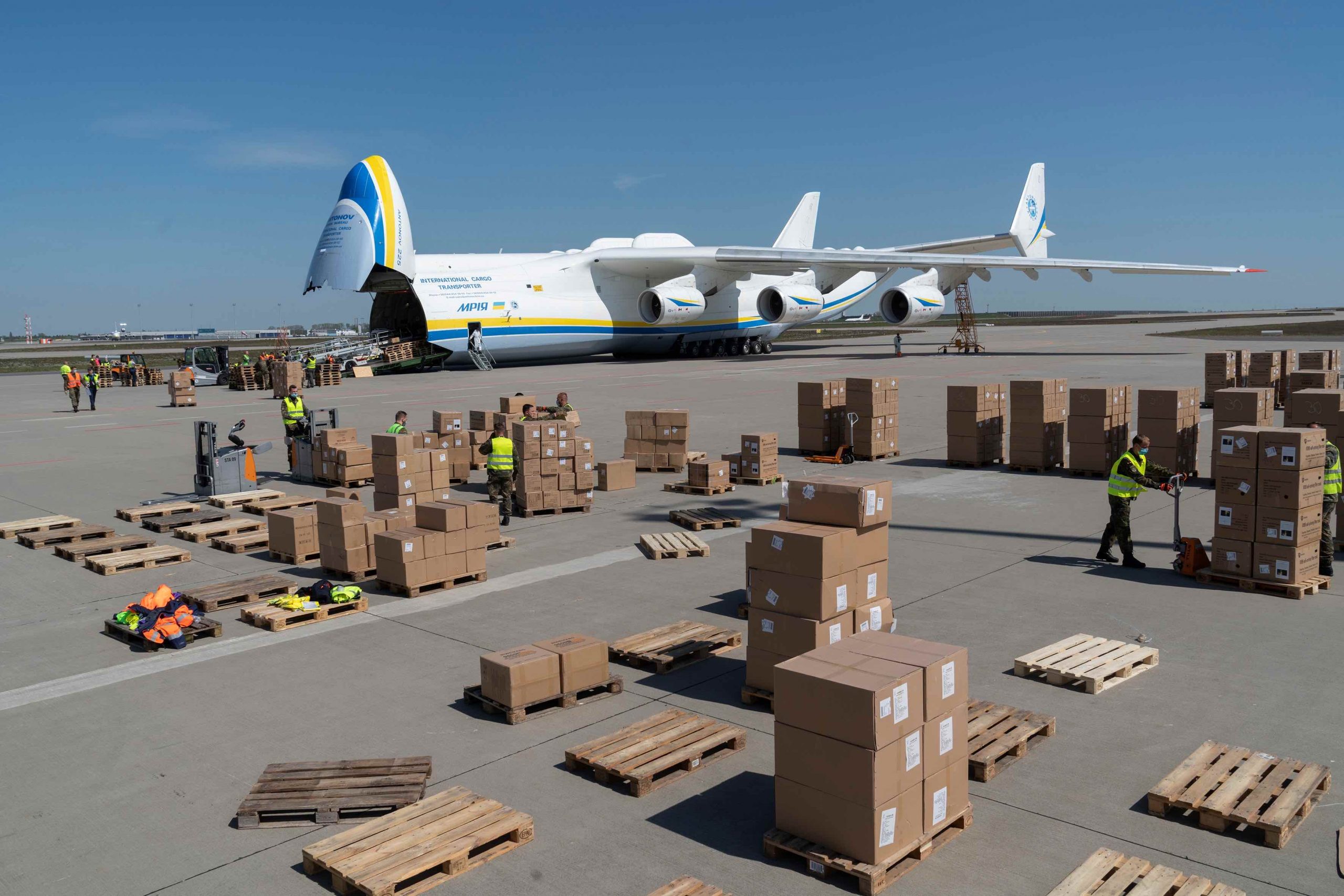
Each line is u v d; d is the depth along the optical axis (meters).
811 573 6.90
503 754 6.69
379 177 40.97
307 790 6.04
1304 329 91.19
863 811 5.02
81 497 16.81
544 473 14.58
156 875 5.28
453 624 9.58
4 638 9.41
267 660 8.65
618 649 8.52
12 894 5.11
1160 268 41.81
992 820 5.70
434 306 41.84
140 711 7.55
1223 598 9.91
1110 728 6.86
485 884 5.11
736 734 6.71
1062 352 51.84
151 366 68.31
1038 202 52.19
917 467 18.47
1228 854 5.26
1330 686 7.51
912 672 5.20
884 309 49.53
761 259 42.72
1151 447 16.36
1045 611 9.54
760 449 16.78
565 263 45.78
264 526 13.79
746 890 5.05
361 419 26.39
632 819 5.80
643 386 33.66
